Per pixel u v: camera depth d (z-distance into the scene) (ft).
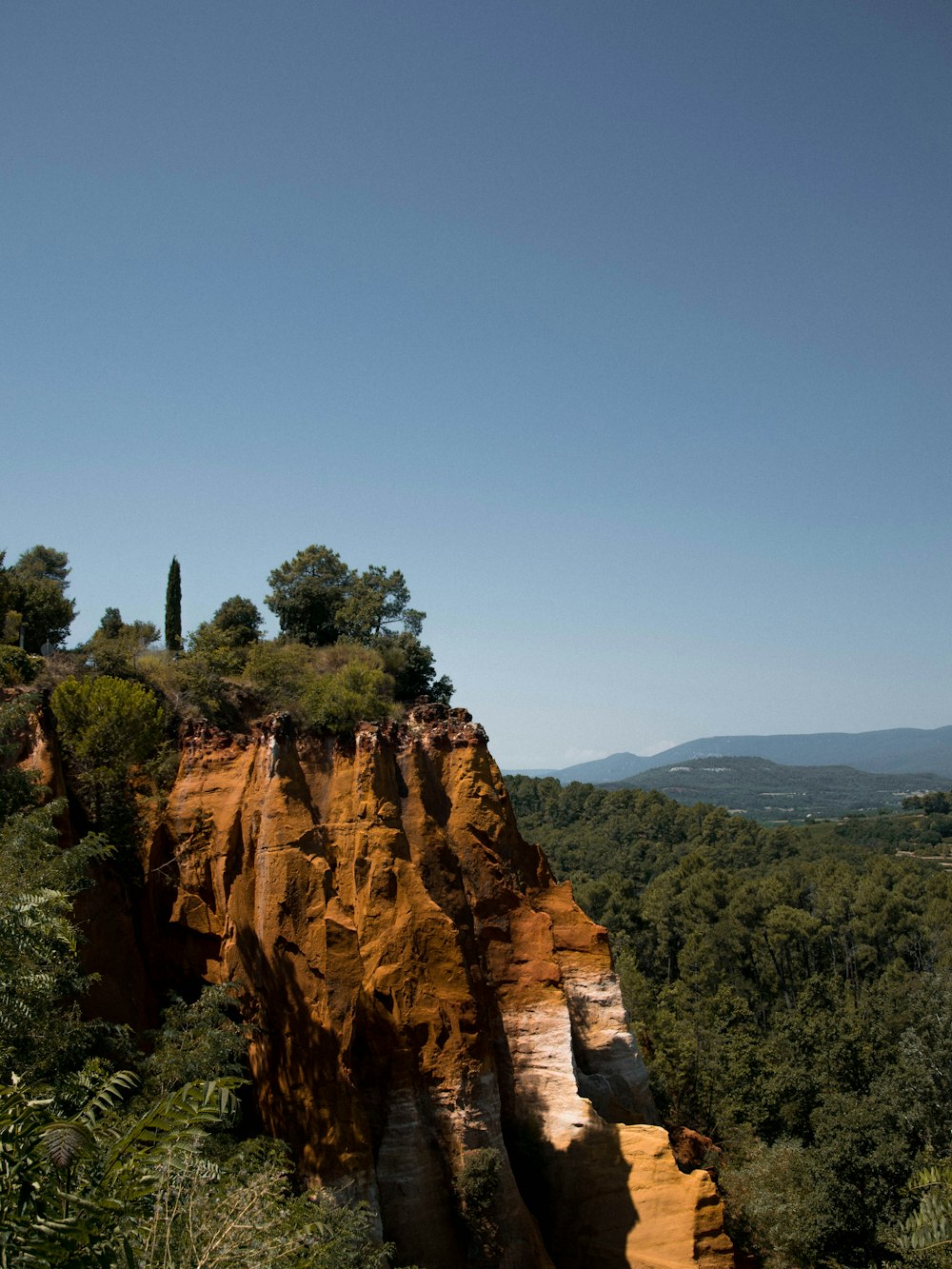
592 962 148.25
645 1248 117.29
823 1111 195.72
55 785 107.76
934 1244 67.72
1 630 162.71
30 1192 31.86
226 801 125.18
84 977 78.48
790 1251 150.20
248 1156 78.43
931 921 374.84
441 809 138.62
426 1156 109.91
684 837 647.56
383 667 187.62
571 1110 125.49
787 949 349.00
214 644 181.78
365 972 116.67
